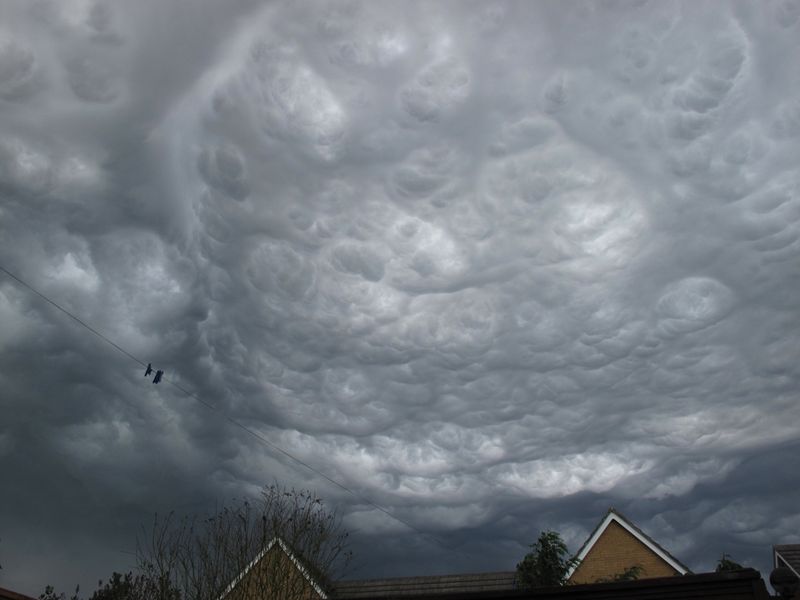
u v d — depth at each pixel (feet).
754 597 32.60
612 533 91.45
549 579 81.66
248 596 54.49
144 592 53.11
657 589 33.99
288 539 56.90
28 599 57.06
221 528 57.21
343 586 92.94
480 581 92.53
